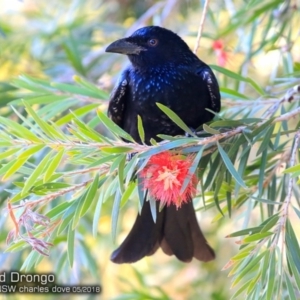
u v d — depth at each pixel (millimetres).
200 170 6738
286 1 9891
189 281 12633
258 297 6121
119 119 8484
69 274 11750
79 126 5781
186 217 7770
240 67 10242
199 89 8148
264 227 6164
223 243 12281
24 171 6145
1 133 5707
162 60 8258
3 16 15141
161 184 6070
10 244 6379
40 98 8938
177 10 13164
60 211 6188
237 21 10273
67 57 12391
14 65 14062
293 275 6297
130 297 10297
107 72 12695
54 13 15156
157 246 7797
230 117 8523
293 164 6512
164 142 6043
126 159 6285
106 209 11867
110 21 14641
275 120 6574
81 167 9906
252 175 7438
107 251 12719
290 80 8398
